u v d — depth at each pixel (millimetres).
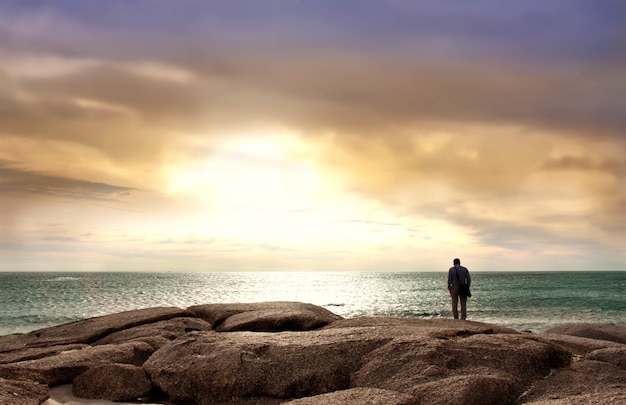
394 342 11398
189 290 111750
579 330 18438
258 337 12844
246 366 10961
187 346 12328
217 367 10922
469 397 8883
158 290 107812
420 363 10383
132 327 18594
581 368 10656
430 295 90250
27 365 11617
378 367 10609
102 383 11070
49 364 11781
